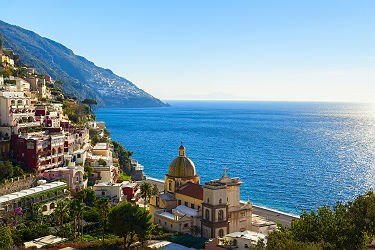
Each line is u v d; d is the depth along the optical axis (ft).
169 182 378.53
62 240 270.05
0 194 311.06
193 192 351.25
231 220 339.16
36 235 271.08
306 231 222.48
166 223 336.49
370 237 229.25
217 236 316.19
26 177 354.95
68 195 341.41
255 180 632.38
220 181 342.03
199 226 329.72
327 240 215.31
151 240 300.81
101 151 538.47
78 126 599.16
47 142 391.24
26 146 372.99
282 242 201.36
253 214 404.16
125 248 269.23
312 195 538.47
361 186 594.24
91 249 261.85
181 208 349.20
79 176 387.75
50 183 343.46
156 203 373.40
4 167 337.72
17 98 423.64
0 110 399.65
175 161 378.94
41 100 624.59
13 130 395.96
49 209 315.78
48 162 390.63
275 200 511.40
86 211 329.52
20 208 287.28
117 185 397.39
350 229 219.00
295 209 471.21
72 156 426.10
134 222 264.31
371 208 244.22
